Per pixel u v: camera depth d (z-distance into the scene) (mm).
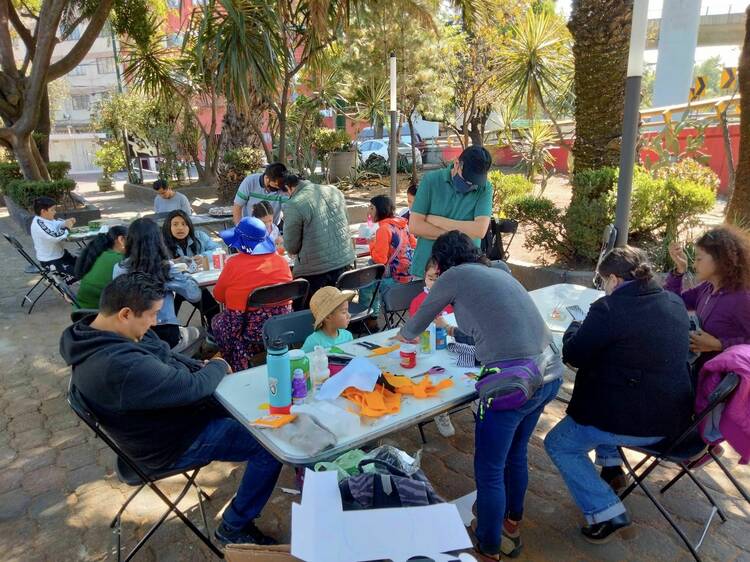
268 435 2062
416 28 11141
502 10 10914
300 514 1597
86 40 11086
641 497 2918
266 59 7020
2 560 2555
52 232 6242
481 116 13383
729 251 2615
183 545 2633
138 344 2227
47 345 5180
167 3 14078
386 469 1812
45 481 3139
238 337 3861
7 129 11203
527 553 2543
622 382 2299
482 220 3564
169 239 5074
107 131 18500
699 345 2678
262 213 5129
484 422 2215
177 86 14641
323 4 7215
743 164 5352
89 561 2547
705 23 23703
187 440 2322
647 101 18078
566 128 14531
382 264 4465
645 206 5582
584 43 5980
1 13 11008
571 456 2516
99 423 2164
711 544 2562
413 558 1487
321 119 14867
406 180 15008
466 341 2773
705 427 2348
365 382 2307
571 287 3922
